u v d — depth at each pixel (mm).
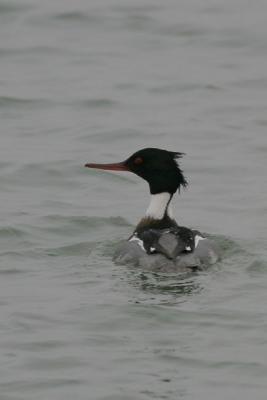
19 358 12445
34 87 25469
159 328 13203
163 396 11602
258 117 23688
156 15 30031
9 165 21000
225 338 12906
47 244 16891
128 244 15656
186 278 14672
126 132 22875
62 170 20844
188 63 27016
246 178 20422
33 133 22891
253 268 15156
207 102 24672
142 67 26781
